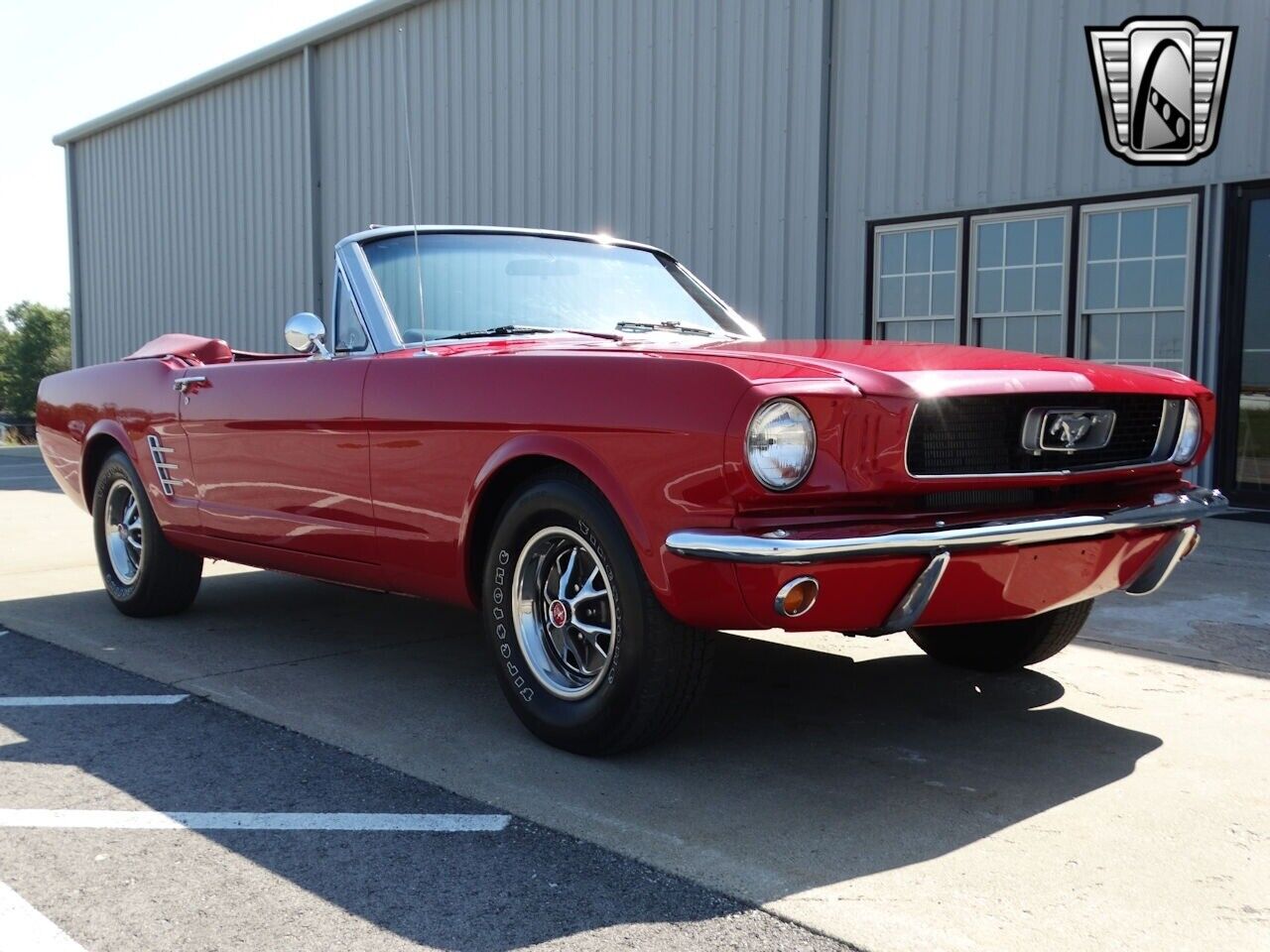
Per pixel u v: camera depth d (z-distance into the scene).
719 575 2.62
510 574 3.21
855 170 9.66
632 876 2.41
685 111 10.87
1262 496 7.73
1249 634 4.50
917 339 9.40
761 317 10.35
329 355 3.94
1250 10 7.50
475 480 3.22
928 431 2.77
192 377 4.40
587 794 2.87
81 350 20.59
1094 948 2.09
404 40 13.87
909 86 9.26
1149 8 7.92
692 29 10.76
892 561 2.62
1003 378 2.86
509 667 3.26
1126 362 8.27
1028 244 8.70
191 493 4.50
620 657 2.93
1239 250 7.70
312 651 4.42
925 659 4.19
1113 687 3.81
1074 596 3.08
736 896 2.31
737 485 2.58
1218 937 2.13
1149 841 2.58
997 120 8.75
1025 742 3.27
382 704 3.68
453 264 3.98
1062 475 2.96
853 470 2.66
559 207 12.22
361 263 3.89
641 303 4.23
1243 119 7.59
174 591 4.93
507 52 12.63
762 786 2.91
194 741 3.33
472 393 3.23
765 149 10.23
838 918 2.21
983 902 2.28
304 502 3.88
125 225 19.09
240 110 16.45
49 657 4.35
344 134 14.87
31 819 2.75
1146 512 3.06
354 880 2.40
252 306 16.62
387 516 3.56
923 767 3.06
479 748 3.23
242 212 16.64
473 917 2.23
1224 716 3.50
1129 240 8.18
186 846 2.59
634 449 2.78
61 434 5.41
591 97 11.77
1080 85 8.28
